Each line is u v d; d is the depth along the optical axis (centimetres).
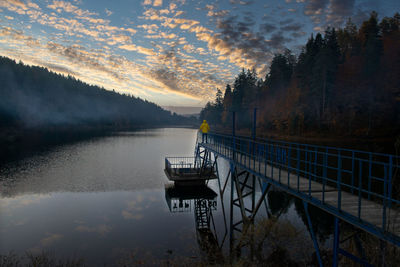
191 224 1387
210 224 1381
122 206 1747
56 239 1214
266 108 6969
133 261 983
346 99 4450
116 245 1136
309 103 5069
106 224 1406
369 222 509
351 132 3922
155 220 1462
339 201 585
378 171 2116
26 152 4775
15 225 1405
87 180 2569
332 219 1280
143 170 3095
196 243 1131
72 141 7225
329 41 5453
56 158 4078
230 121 9556
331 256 844
